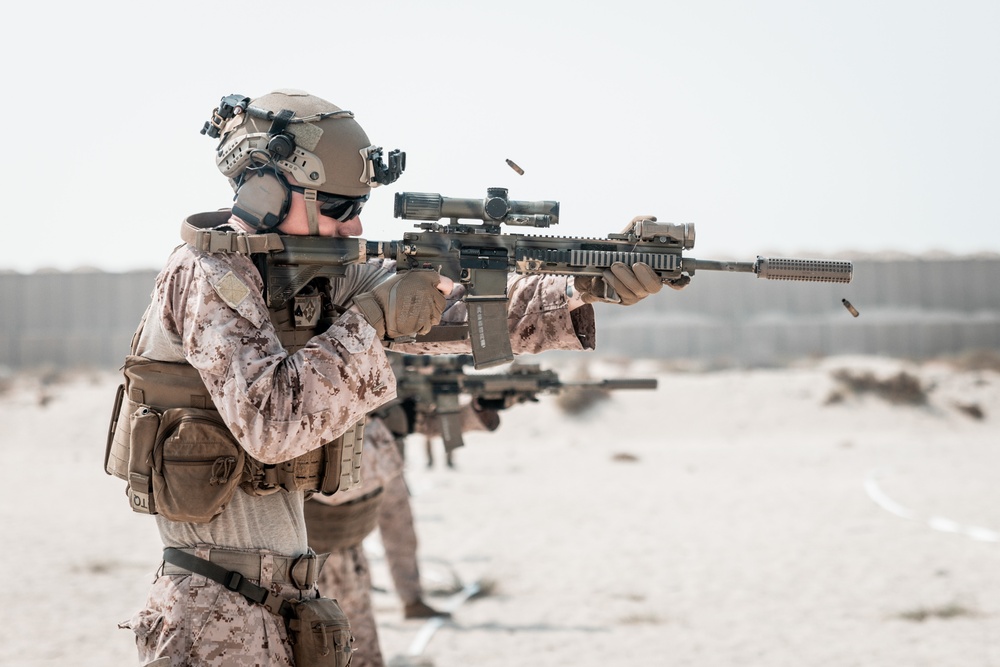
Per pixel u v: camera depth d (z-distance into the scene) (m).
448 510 12.38
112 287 50.22
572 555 9.56
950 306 47.41
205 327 2.42
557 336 3.06
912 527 10.72
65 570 9.17
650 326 45.09
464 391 6.58
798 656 6.30
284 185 2.61
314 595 2.71
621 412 24.95
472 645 6.58
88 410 25.67
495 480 15.31
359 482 2.78
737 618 7.23
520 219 2.88
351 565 4.71
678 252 2.98
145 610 2.54
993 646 6.44
